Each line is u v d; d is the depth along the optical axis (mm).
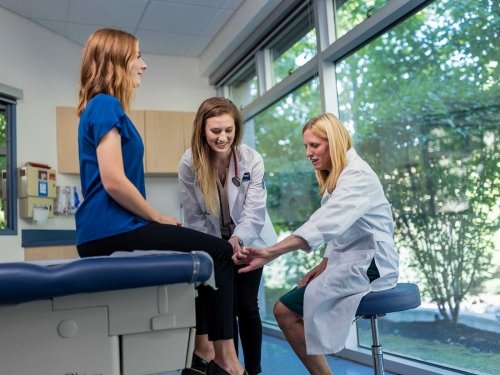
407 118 2508
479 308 2105
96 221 1187
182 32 4324
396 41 2570
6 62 3639
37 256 3611
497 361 2020
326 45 3078
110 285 955
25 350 953
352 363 2676
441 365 2264
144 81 4762
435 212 2332
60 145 4023
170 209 4695
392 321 2615
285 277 3824
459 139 2201
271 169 4016
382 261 1592
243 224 1862
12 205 3578
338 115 3041
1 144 3639
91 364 979
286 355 2967
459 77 2203
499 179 2006
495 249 2029
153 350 1023
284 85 3541
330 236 1494
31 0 3564
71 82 4219
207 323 1268
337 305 1531
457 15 2213
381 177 2691
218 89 4965
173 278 999
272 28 3727
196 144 1816
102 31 1312
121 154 1185
